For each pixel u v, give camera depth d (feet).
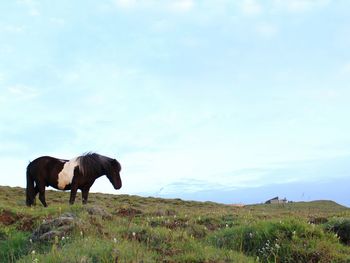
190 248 36.04
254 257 36.83
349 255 36.42
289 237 39.45
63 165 66.28
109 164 68.23
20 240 38.45
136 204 104.47
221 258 33.47
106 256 29.91
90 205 48.98
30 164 67.10
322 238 39.73
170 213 61.93
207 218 54.08
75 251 30.81
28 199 66.28
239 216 57.16
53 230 37.37
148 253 32.55
